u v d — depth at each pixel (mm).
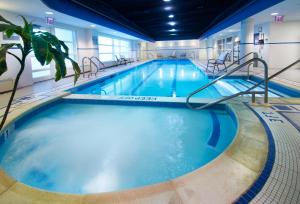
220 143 3178
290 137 2396
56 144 3160
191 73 11383
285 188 1534
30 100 4562
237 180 1634
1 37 5836
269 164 1852
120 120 4008
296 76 7094
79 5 5289
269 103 3754
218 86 7418
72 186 2264
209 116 4105
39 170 2537
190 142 3199
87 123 3914
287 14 7875
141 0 5488
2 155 2859
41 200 1467
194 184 1590
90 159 2758
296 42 9867
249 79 8086
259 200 1418
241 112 3322
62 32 10016
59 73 1819
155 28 11570
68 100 4992
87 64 11352
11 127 3383
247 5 5586
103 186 2252
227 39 17578
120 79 9789
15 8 6000
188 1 5734
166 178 2371
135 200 1437
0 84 5406
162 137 3355
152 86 8008
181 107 4395
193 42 23266
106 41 15070
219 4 6215
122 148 3031
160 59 23219
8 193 1544
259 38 11125
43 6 5758
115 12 6555
